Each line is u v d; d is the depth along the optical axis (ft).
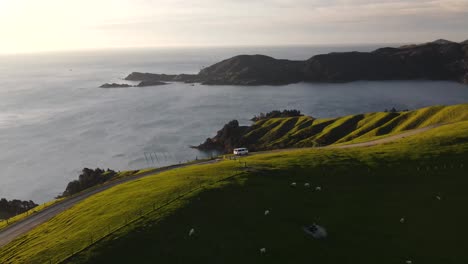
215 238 165.58
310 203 206.28
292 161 282.36
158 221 177.37
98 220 198.08
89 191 328.49
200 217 181.47
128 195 235.20
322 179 241.35
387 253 168.76
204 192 208.44
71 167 655.35
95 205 239.09
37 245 192.95
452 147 299.38
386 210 205.57
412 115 589.32
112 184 339.98
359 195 220.84
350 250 168.45
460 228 190.80
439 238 182.60
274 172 249.96
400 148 310.65
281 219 185.68
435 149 297.33
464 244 178.29
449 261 166.09
